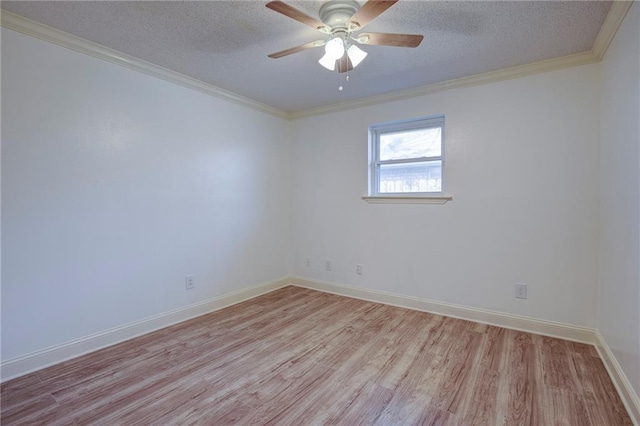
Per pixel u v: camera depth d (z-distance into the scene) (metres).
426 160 3.40
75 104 2.35
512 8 1.94
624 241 1.92
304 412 1.77
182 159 3.08
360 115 3.72
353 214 3.81
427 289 3.33
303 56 2.60
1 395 1.90
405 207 3.45
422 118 3.36
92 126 2.45
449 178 3.18
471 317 3.09
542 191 2.75
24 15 2.03
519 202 2.85
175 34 2.26
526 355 2.39
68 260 2.34
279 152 4.20
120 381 2.06
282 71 2.91
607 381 2.04
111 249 2.58
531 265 2.81
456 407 1.80
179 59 2.66
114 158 2.58
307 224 4.21
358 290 3.79
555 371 2.16
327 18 1.93
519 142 2.84
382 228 3.61
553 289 2.72
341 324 3.00
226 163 3.51
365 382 2.05
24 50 2.11
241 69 2.86
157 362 2.30
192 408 1.80
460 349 2.49
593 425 1.66
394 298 3.54
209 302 3.34
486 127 2.98
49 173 2.24
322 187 4.06
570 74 2.62
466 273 3.12
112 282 2.59
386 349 2.50
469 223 3.09
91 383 2.03
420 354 2.42
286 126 4.30
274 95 3.55
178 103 3.04
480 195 3.03
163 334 2.78
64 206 2.31
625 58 1.91
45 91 2.21
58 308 2.29
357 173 3.77
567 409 1.78
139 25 2.15
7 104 2.05
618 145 2.06
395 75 2.98
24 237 2.13
